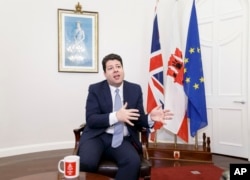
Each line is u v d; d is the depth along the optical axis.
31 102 3.53
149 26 4.00
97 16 3.86
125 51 4.00
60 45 3.69
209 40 3.64
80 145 1.88
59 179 1.30
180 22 3.67
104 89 1.99
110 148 1.84
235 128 3.44
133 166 1.67
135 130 1.98
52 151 3.61
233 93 3.45
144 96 4.02
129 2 4.00
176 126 3.36
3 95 3.31
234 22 3.42
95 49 3.87
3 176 2.57
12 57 3.36
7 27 3.30
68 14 3.72
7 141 3.36
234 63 3.43
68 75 3.77
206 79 3.67
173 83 3.38
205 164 3.10
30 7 3.47
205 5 3.67
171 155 3.29
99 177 1.35
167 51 3.86
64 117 3.77
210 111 3.66
